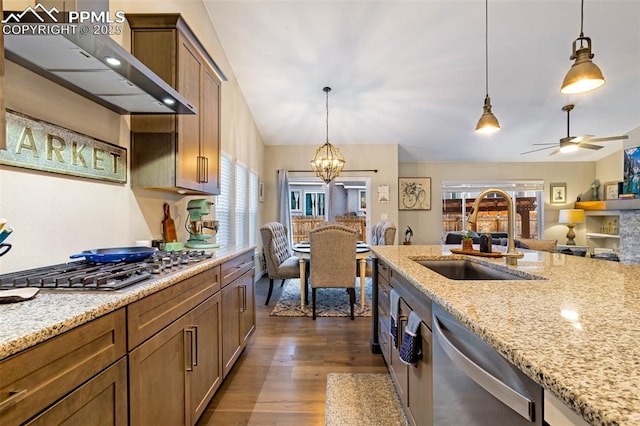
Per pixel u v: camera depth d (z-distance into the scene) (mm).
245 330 2457
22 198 1255
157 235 2258
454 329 959
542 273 1388
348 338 2863
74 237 1510
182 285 1383
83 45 1128
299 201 6824
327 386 2057
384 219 6047
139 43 1931
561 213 6500
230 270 2072
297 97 4562
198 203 2420
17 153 1223
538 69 3867
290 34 3367
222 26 3279
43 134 1336
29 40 1089
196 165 2229
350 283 3375
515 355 569
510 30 3260
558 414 516
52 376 735
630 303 897
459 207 7016
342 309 3725
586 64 1964
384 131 5605
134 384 1037
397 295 1731
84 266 1365
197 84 2240
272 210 6094
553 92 4305
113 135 1802
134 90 1536
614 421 376
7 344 624
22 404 661
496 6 2969
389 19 3146
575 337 640
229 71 3820
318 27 3260
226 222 3793
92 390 855
